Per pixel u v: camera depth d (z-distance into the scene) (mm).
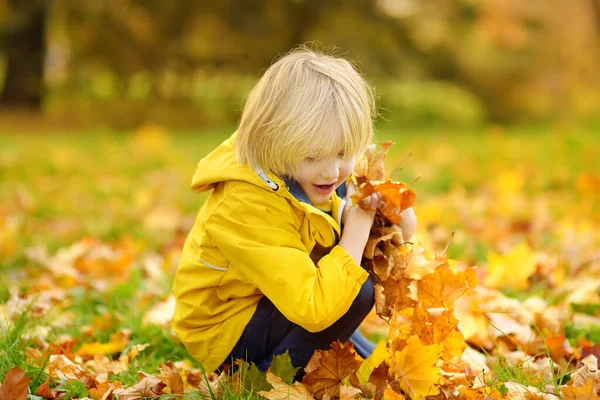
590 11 22000
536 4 21641
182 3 17906
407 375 2268
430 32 21000
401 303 2326
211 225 2320
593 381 2236
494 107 21656
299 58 2293
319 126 2146
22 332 2848
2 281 3928
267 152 2219
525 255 3527
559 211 5938
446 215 5676
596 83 22156
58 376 2467
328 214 2422
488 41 21641
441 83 21547
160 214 5613
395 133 13953
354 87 2254
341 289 2207
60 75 20938
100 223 5605
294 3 18688
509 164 8758
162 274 3922
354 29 19906
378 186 2305
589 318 3182
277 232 2254
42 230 5359
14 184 7605
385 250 2400
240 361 2383
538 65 21750
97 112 18125
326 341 2404
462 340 2402
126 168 8922
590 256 4027
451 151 10172
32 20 17391
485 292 3166
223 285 2396
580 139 10680
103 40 17891
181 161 9547
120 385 2449
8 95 18016
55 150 10102
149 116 18188
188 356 2887
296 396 2240
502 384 2377
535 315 3074
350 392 2189
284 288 2203
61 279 3918
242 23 18578
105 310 3398
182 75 19266
